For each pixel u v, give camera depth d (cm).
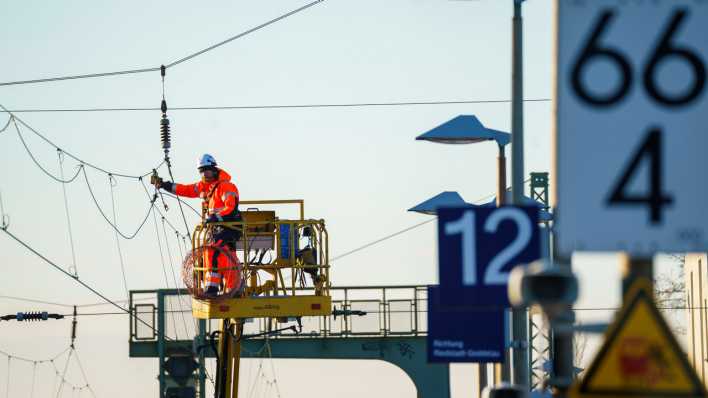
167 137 9181
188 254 8481
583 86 2883
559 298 2925
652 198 2869
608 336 2739
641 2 2883
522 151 6047
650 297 2750
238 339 10106
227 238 8462
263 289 8981
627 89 2880
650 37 2883
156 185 8694
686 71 2875
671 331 2728
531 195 12575
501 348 6519
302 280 9131
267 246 8850
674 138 2869
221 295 8456
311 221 8869
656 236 2864
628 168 2872
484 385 9125
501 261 4641
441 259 4662
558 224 2877
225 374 10119
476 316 6538
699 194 2861
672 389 2708
